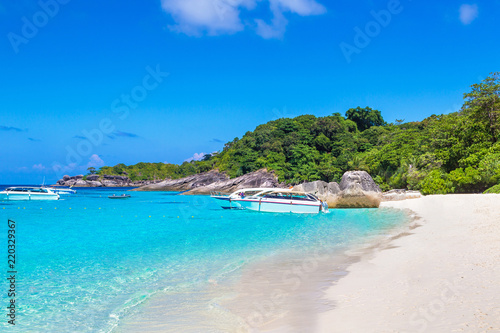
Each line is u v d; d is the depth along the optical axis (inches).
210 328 218.7
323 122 4271.7
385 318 198.2
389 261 368.5
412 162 2053.4
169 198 2549.2
